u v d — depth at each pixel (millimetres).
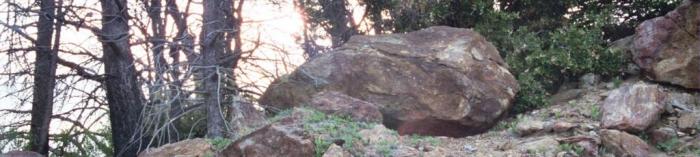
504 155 8023
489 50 11516
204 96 10539
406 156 7738
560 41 12375
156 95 9852
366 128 8836
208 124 10336
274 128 8156
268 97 10953
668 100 10031
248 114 10359
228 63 11312
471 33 11617
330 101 9797
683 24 10859
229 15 11898
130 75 12078
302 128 8195
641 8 14102
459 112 10234
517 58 12570
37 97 12828
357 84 10742
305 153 7734
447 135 10430
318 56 11477
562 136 8859
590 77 11812
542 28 14156
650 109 9062
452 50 11125
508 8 14703
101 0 12109
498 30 13578
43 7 11109
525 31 13305
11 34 10406
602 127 9039
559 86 12227
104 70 12320
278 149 7930
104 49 12328
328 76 10852
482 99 10453
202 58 10633
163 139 11766
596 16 13133
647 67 11117
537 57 12023
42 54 12461
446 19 14672
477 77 10750
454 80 10523
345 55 11211
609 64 11859
